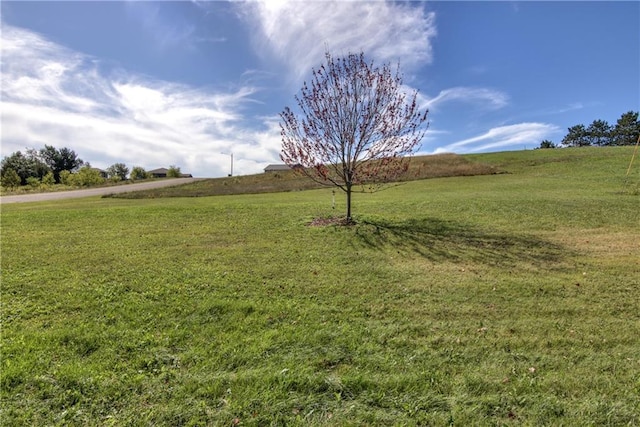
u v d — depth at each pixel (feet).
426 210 37.37
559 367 10.57
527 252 23.08
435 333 12.85
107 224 35.47
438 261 21.76
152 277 19.51
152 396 9.45
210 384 9.87
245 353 11.55
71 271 20.62
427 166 97.14
